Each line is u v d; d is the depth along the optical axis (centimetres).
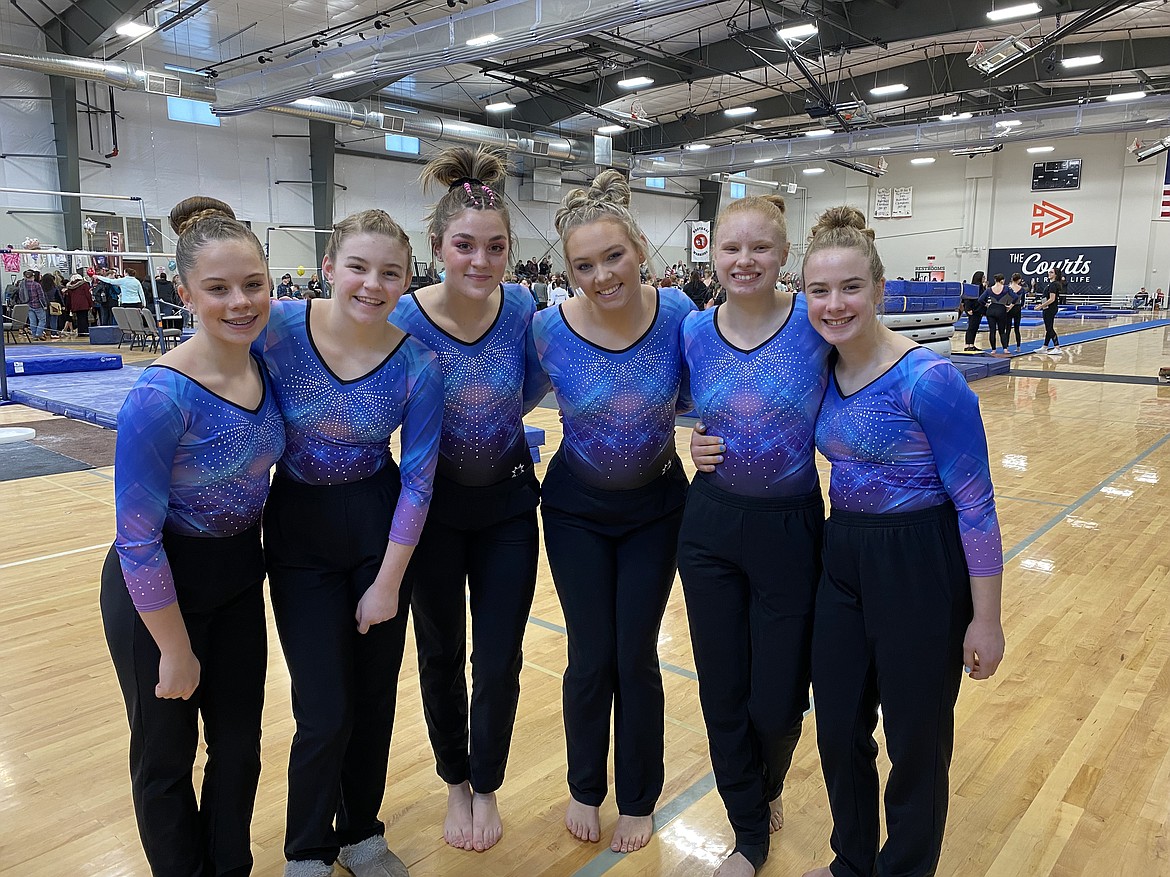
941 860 172
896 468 137
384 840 174
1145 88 1709
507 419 170
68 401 734
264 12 1283
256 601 147
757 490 157
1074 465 540
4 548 377
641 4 778
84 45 1283
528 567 175
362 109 1481
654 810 192
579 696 176
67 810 189
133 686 135
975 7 1138
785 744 165
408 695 248
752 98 1925
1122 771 203
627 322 167
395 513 151
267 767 209
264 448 139
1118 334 1611
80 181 1427
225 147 1609
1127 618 297
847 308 134
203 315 127
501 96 1852
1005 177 2434
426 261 1873
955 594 137
